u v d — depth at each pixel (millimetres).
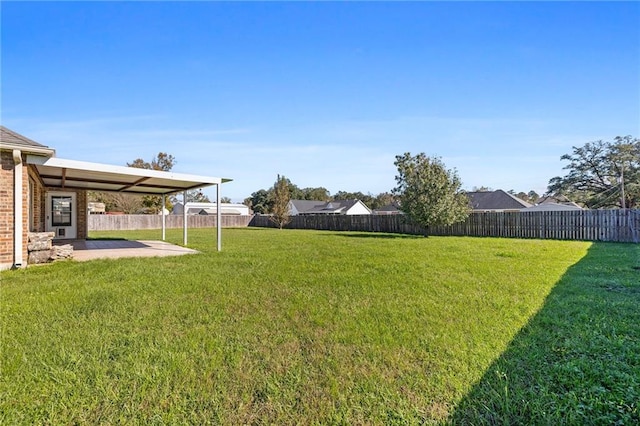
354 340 3078
